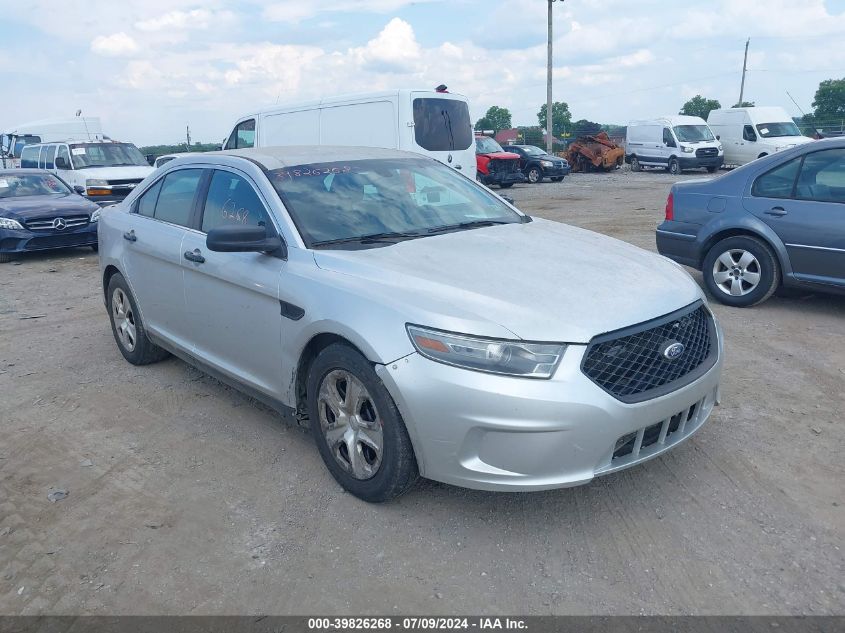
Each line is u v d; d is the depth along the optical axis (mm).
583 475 3098
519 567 3117
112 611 2939
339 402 3641
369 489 3553
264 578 3109
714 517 3420
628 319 3211
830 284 6273
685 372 3426
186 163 5117
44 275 10367
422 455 3258
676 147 30219
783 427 4320
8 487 3969
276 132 14578
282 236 4031
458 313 3164
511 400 3008
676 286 3643
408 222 4316
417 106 12594
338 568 3154
